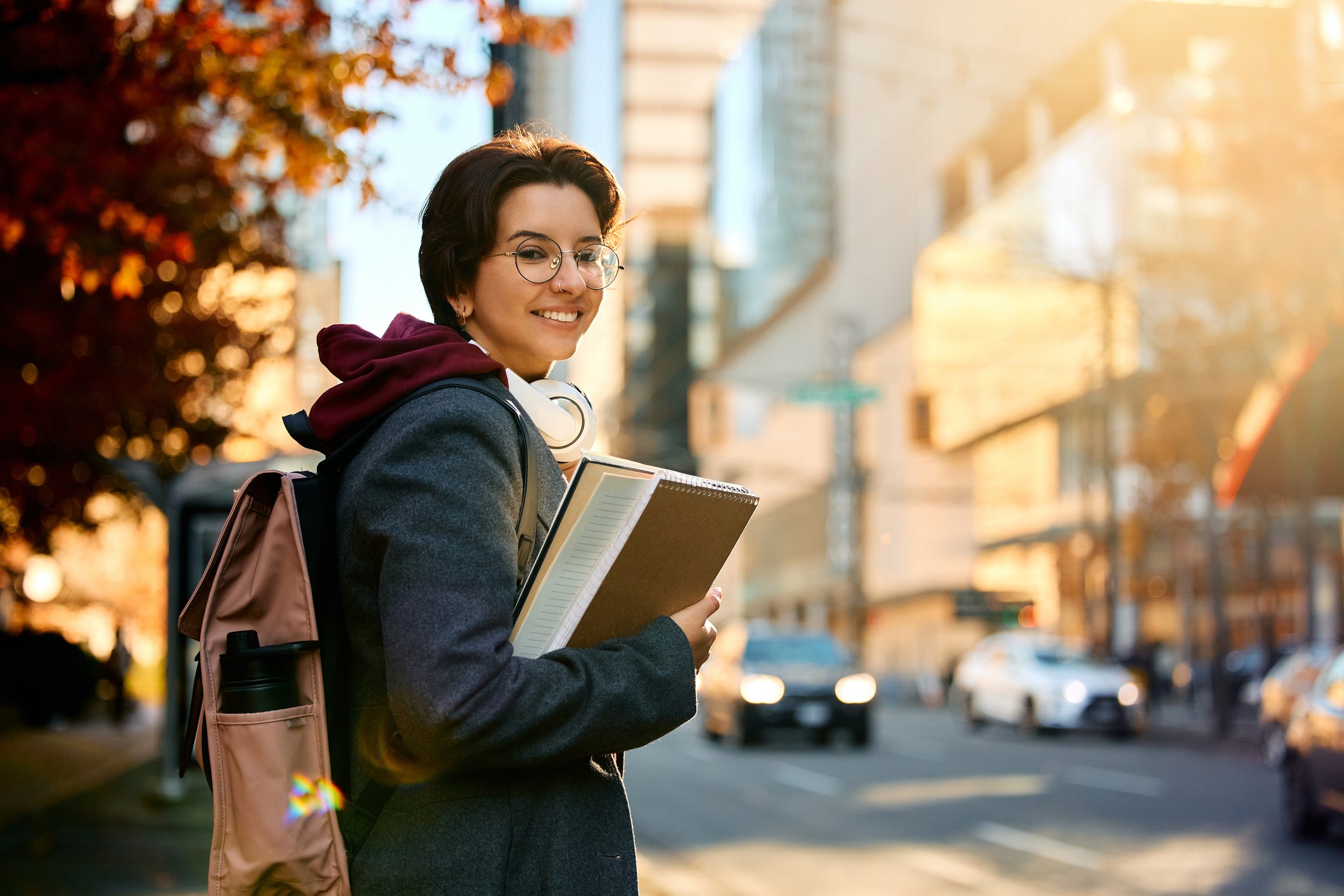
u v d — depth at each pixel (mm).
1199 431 26047
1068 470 41531
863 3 61875
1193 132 19500
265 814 1701
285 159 7043
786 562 74750
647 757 19125
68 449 11977
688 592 1931
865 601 50500
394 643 1660
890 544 55750
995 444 47812
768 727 20297
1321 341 19750
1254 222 19625
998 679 25312
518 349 2057
